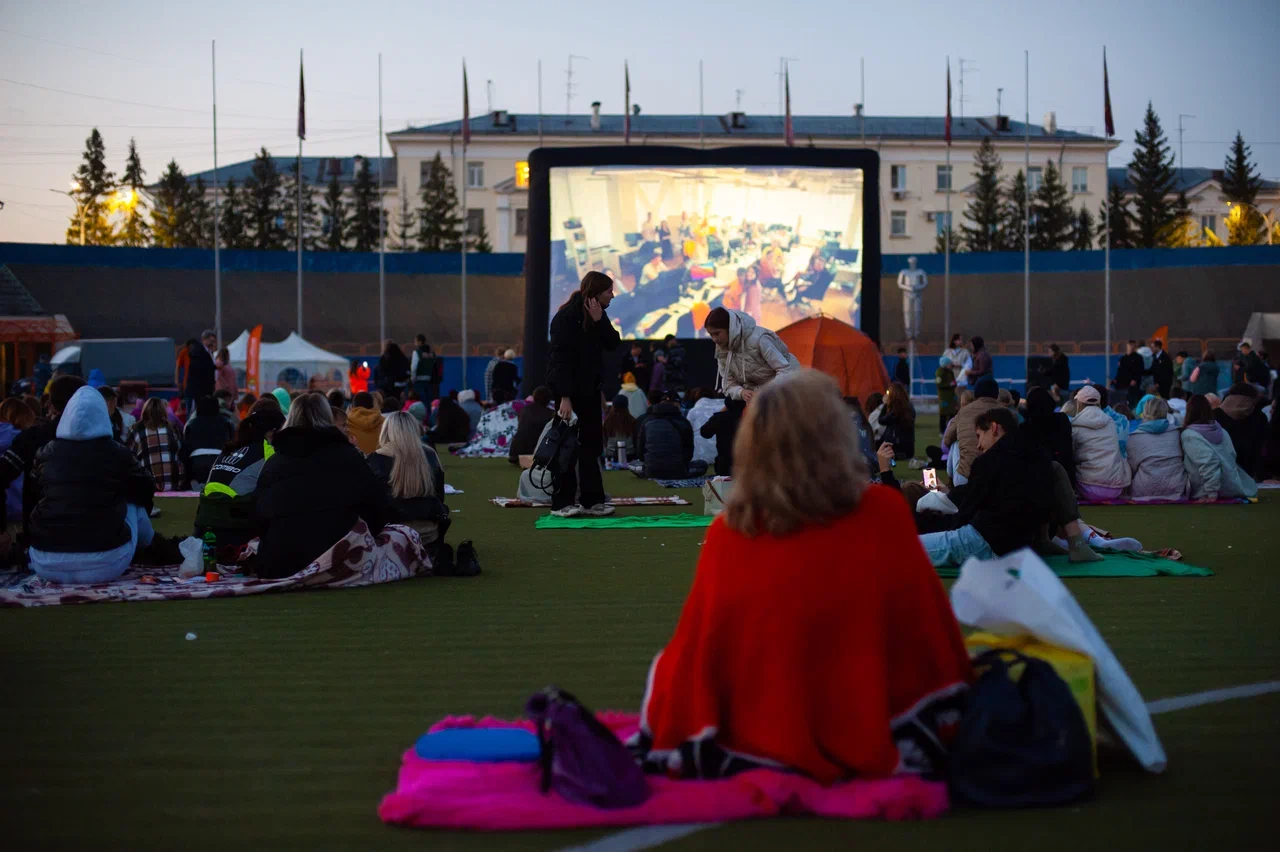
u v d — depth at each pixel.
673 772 3.38
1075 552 7.88
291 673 5.03
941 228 78.12
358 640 5.71
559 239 26.77
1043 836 3.10
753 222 27.38
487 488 14.66
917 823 3.19
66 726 4.23
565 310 11.07
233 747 3.97
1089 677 3.54
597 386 11.16
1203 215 89.88
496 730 3.80
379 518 7.54
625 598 6.89
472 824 3.18
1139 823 3.19
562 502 11.21
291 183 80.81
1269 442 15.06
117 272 44.41
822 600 3.30
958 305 47.03
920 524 7.87
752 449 3.38
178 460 14.18
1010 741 3.32
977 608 3.66
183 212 83.44
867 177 27.61
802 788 3.24
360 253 47.22
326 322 44.88
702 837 3.09
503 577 7.69
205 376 20.52
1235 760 3.73
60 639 5.74
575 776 3.23
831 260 27.61
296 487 7.34
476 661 5.25
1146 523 10.74
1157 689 4.65
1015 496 7.15
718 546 3.43
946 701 3.40
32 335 36.47
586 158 26.78
